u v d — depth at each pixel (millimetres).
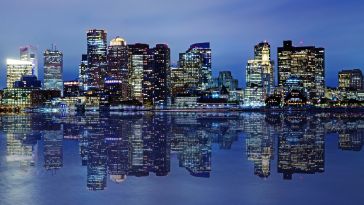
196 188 31156
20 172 38188
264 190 30422
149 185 32188
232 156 49781
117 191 30047
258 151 54812
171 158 48188
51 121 151125
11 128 107312
